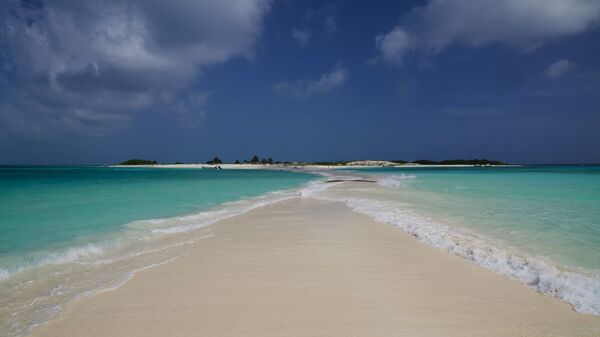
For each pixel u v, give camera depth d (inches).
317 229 388.5
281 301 191.2
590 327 162.2
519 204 598.5
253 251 294.8
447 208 546.9
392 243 323.9
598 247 305.6
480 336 154.5
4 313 178.7
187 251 298.0
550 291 204.1
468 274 236.5
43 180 1428.4
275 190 977.5
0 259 275.1
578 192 834.2
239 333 156.4
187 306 184.7
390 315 174.7
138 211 538.0
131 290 207.9
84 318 171.9
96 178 1654.8
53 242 333.1
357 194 805.2
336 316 173.3
